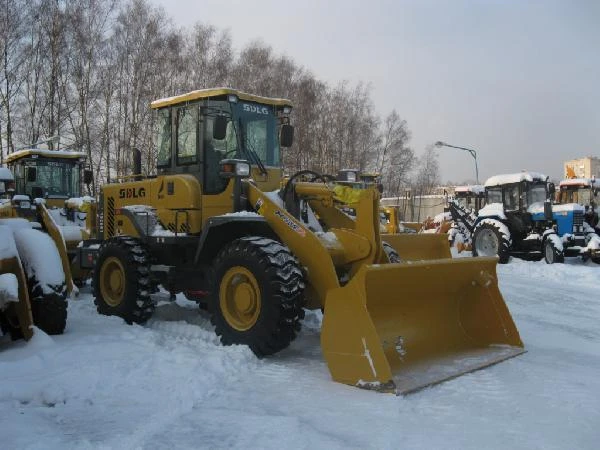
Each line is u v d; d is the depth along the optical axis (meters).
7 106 25.16
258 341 5.05
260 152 6.56
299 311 5.04
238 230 5.83
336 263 5.34
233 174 5.69
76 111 26.58
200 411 3.81
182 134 6.79
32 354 4.82
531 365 5.13
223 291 5.43
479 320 5.80
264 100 6.64
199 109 6.53
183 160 6.75
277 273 4.98
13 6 25.27
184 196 6.48
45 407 3.83
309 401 4.04
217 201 6.23
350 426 3.58
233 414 3.74
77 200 12.20
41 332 5.16
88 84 26.55
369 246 5.21
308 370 4.82
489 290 5.75
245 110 6.47
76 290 8.21
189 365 4.67
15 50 25.42
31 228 5.90
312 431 3.46
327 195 5.94
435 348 5.38
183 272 6.57
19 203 8.68
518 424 3.68
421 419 3.74
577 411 3.94
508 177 16.78
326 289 5.02
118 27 27.72
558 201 18.44
